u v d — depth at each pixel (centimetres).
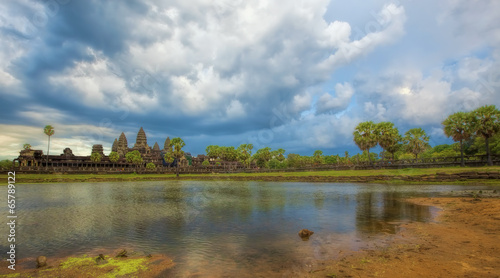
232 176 5822
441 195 2084
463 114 4066
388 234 1038
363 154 9694
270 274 688
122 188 3750
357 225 1217
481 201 1619
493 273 623
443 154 6488
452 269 659
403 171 4044
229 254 859
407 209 1568
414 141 6228
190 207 1898
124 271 732
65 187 3934
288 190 3119
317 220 1359
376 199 2067
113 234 1150
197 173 7862
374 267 704
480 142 5262
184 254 870
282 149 11494
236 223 1332
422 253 789
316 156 10088
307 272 694
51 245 1002
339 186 3431
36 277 702
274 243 970
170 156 8375
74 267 768
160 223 1361
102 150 11156
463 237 929
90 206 1986
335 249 879
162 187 3953
